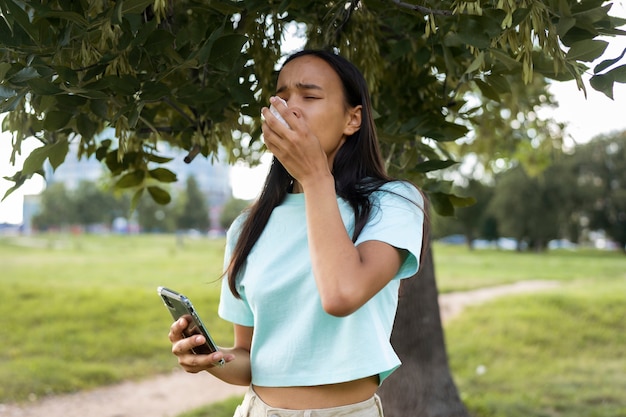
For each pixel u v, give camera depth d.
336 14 2.25
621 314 12.75
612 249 62.56
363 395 1.54
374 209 1.51
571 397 7.12
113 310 13.73
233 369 1.75
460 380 7.96
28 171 1.96
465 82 2.47
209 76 2.14
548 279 23.19
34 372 8.55
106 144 2.65
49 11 1.69
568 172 43.00
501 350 9.91
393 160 2.55
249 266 1.64
